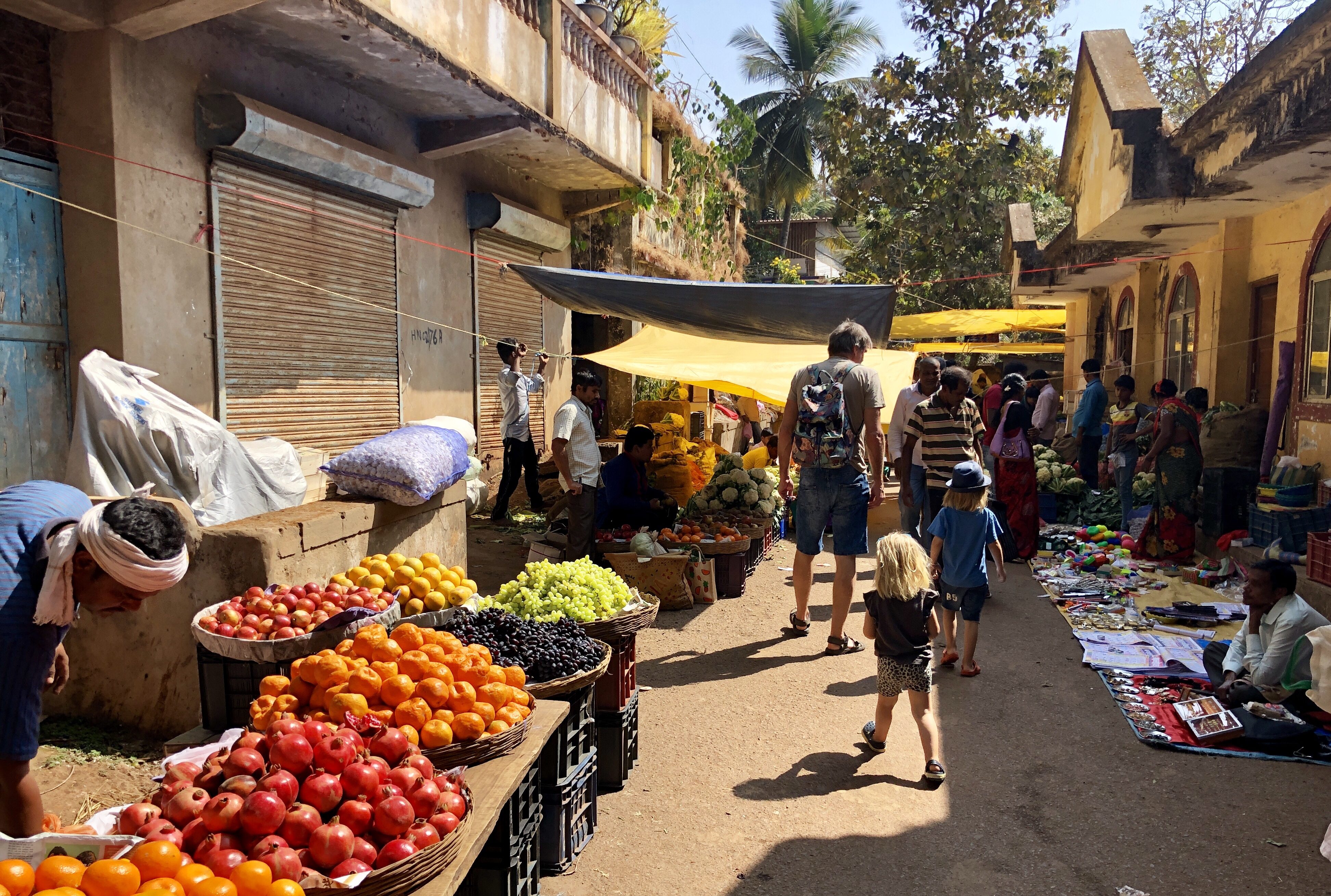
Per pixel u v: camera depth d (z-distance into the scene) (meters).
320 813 2.44
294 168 7.43
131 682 4.65
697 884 3.74
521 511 11.65
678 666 6.41
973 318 20.55
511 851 3.24
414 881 2.33
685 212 17.03
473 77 8.09
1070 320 20.86
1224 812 4.29
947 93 22.52
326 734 2.66
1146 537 9.71
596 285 8.12
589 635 4.45
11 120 5.70
